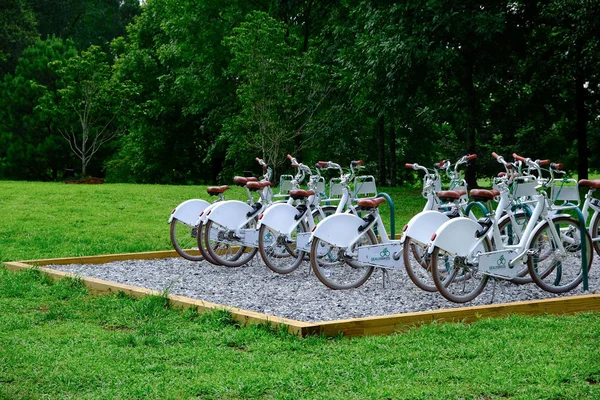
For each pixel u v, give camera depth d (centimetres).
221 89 2903
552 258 753
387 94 2006
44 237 1222
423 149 3338
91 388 436
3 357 494
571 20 1895
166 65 3262
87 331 578
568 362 458
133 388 429
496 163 2786
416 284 727
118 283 750
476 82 2245
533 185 752
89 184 2306
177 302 653
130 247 1123
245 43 2420
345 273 849
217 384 433
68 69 2688
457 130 2828
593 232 873
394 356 487
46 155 3038
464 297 693
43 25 4519
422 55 1812
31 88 3041
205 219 889
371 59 1967
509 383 425
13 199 1717
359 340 537
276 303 691
